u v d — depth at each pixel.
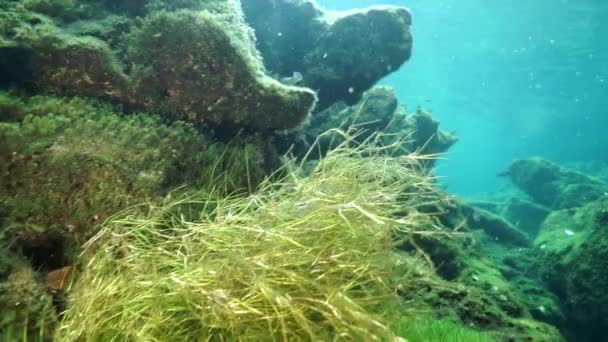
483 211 11.09
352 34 6.09
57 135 2.93
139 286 2.30
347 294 2.44
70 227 2.85
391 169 3.56
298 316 2.07
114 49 3.77
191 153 3.66
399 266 3.15
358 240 2.71
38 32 3.40
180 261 2.57
